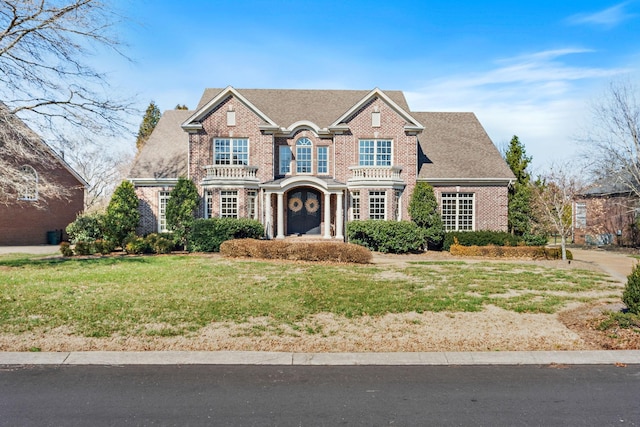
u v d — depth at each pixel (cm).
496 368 734
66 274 1570
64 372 705
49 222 3472
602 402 604
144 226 2823
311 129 2844
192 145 2722
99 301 1128
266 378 683
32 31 1742
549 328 932
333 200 2872
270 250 2045
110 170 5791
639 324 890
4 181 1684
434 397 618
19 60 1747
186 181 2608
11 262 1977
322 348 813
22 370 713
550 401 606
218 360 753
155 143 3048
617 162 3169
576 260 2239
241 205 2655
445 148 3072
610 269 1909
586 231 3794
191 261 1977
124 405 586
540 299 1203
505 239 2627
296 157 2852
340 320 983
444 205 2856
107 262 1953
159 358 757
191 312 1027
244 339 854
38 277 1499
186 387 647
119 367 728
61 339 848
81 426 528
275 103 3100
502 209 2862
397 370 722
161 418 550
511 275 1622
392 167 2697
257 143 2741
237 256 2128
